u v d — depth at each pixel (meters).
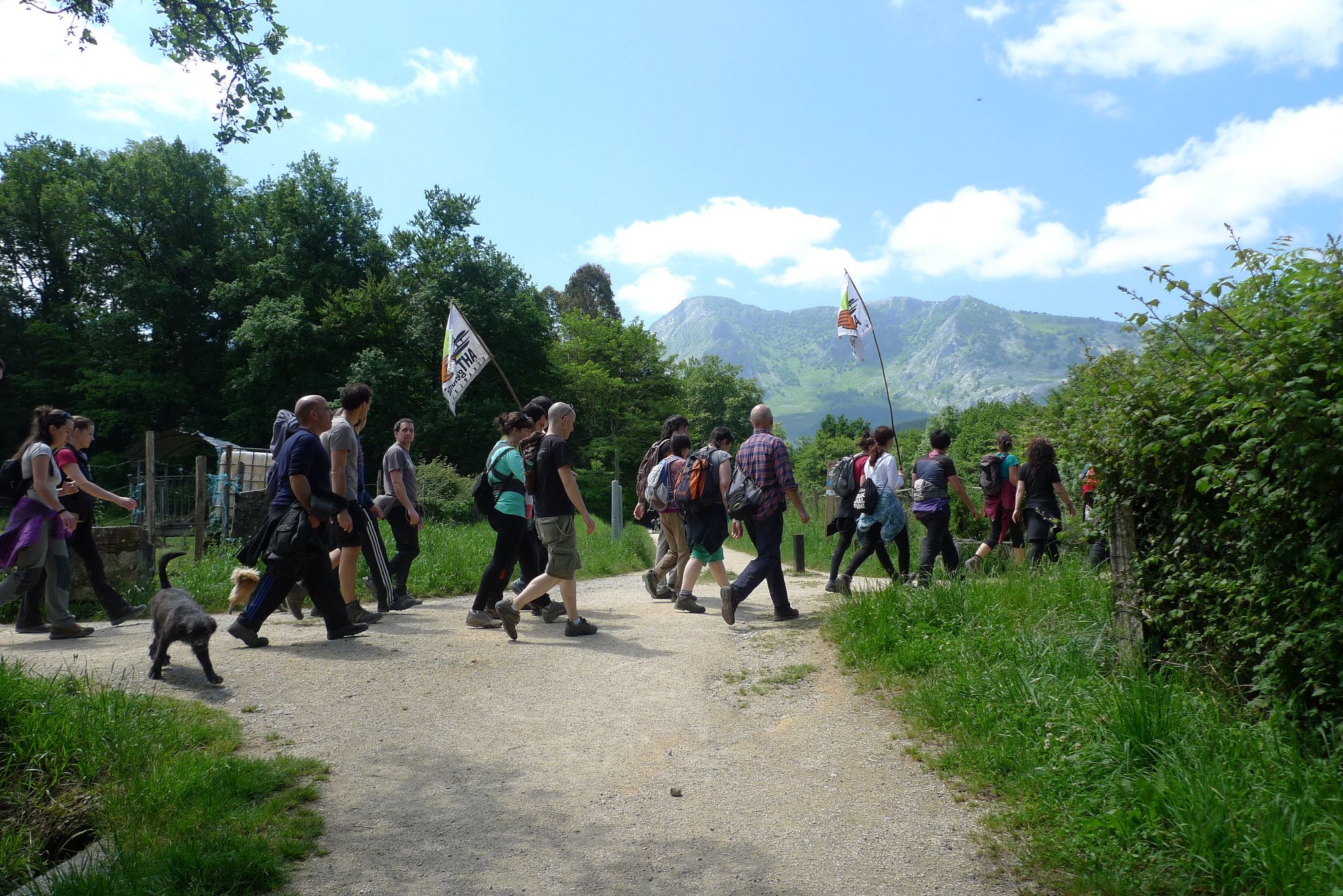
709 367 82.44
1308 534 3.49
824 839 3.48
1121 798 3.37
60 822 3.39
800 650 6.45
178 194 41.62
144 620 7.36
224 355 40.88
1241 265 3.77
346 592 7.07
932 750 4.34
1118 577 4.71
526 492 7.16
